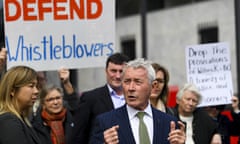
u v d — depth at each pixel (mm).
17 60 7281
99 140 5633
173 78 25047
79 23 7453
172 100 14086
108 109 7402
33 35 7316
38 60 7340
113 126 5609
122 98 7508
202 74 9406
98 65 7527
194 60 9422
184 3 25234
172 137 5500
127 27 26656
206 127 8156
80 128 7445
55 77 13133
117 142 5367
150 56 25922
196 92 8109
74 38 7441
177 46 24938
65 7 7402
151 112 5750
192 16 24312
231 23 22625
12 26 7266
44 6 7344
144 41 15422
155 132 5660
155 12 25844
